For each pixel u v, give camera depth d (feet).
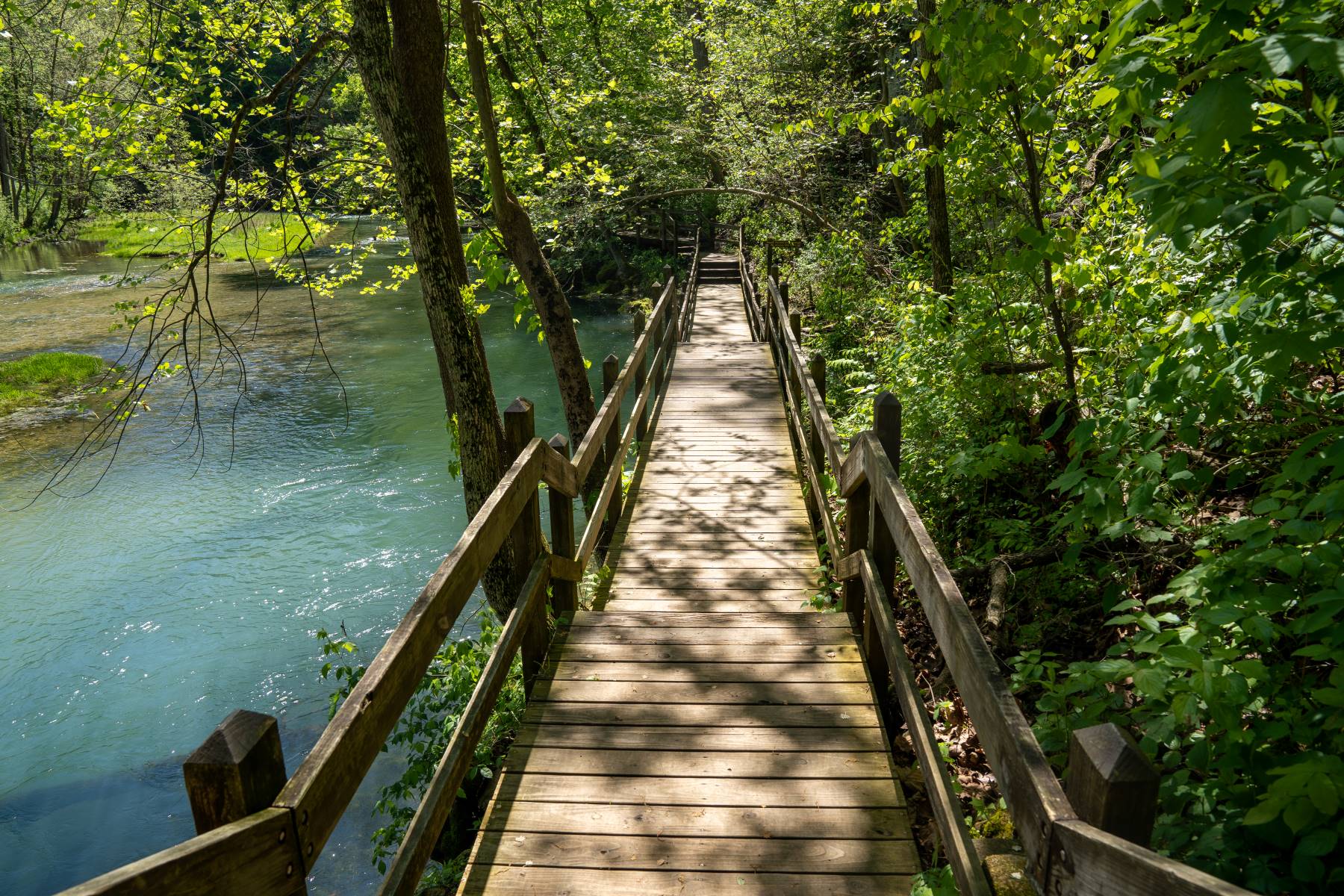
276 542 36.11
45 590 32.78
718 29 62.28
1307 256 8.80
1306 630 7.47
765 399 36.63
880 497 12.09
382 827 20.13
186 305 83.66
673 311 50.98
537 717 12.07
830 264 51.34
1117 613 14.71
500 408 51.55
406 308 84.33
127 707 26.09
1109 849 4.57
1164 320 13.42
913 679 10.26
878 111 19.65
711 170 77.15
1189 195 7.88
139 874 4.03
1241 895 3.71
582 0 69.31
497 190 28.17
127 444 48.32
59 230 30.55
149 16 25.67
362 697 6.86
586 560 17.53
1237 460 12.45
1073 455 11.70
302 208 27.14
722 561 20.11
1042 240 14.11
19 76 29.71
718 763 10.97
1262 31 8.43
